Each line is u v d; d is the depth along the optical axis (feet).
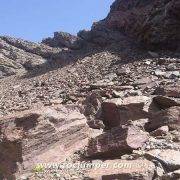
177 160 39.60
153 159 40.50
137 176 37.42
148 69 100.94
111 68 118.62
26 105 87.20
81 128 50.55
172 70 95.09
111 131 46.39
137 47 136.36
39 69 167.94
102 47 168.35
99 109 62.44
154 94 67.51
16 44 208.13
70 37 204.13
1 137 46.47
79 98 82.84
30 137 45.73
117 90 79.61
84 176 40.63
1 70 186.91
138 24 145.89
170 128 50.37
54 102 81.71
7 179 45.32
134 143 44.73
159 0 139.13
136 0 181.47
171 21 124.26
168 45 122.72
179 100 57.31
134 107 58.08
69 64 145.18
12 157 45.55
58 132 47.83
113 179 38.22
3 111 82.69
